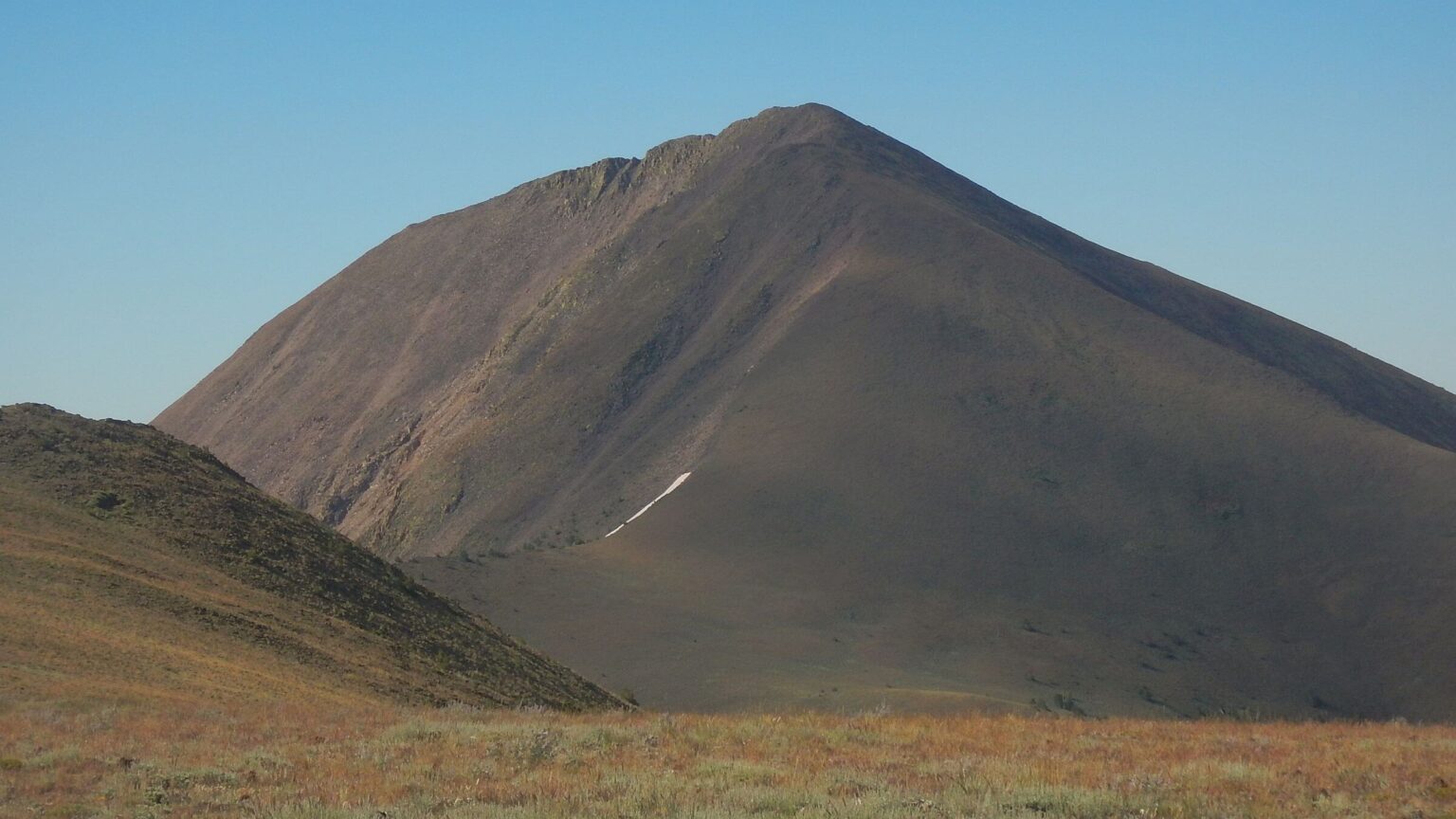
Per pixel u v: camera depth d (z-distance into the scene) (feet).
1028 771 67.26
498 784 62.39
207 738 78.54
